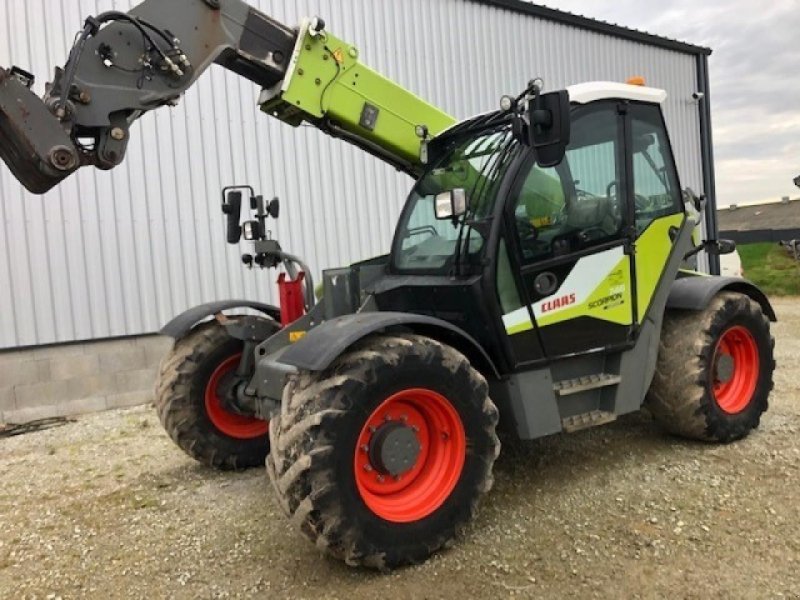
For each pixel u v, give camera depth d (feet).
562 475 13.25
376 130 13.39
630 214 13.21
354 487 9.50
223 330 14.98
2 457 17.29
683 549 10.00
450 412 10.43
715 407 14.35
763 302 16.17
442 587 9.31
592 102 12.76
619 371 13.03
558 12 34.24
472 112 31.48
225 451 14.75
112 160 10.35
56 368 21.95
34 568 10.60
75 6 22.21
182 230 24.07
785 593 8.68
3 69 9.12
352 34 27.81
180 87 10.84
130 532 11.82
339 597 9.18
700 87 42.37
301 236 26.78
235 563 10.38
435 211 11.66
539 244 11.96
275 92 12.63
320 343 9.63
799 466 13.11
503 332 11.37
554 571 9.59
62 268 22.08
